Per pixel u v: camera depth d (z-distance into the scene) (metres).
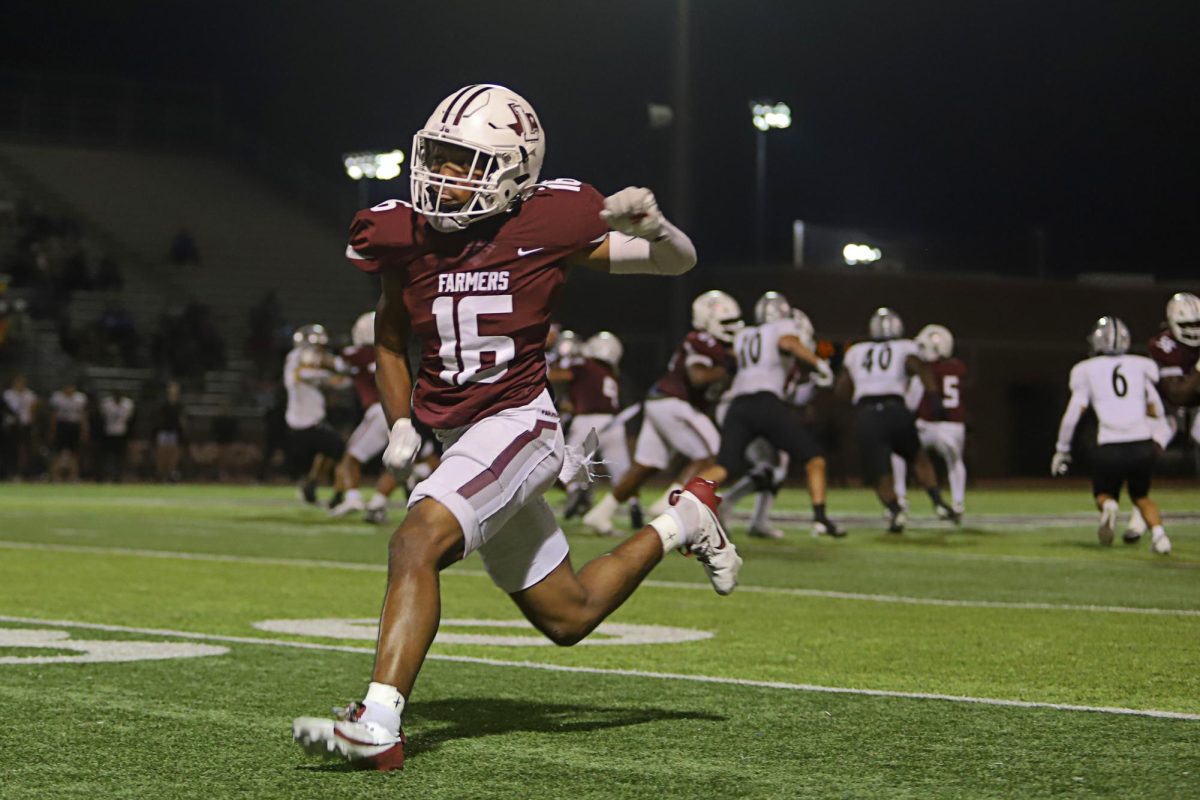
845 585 29.25
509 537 12.99
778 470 42.47
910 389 49.22
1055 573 31.95
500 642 20.56
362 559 34.56
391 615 11.87
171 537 41.69
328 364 52.22
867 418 45.03
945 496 76.50
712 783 11.90
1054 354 107.81
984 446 105.88
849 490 86.06
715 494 13.99
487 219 12.90
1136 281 109.50
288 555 35.72
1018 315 106.81
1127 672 18.11
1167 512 58.50
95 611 24.05
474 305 12.76
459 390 12.94
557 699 15.90
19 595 26.31
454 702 15.70
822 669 18.23
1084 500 72.25
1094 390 38.34
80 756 12.90
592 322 100.81
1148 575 31.53
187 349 96.06
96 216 110.62
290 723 14.41
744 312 101.62
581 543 40.50
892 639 21.14
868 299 102.75
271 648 19.62
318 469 56.16
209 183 119.62
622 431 47.19
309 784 11.80
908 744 13.50
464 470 12.39
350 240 13.10
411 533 12.13
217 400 96.75
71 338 93.38
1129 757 12.94
